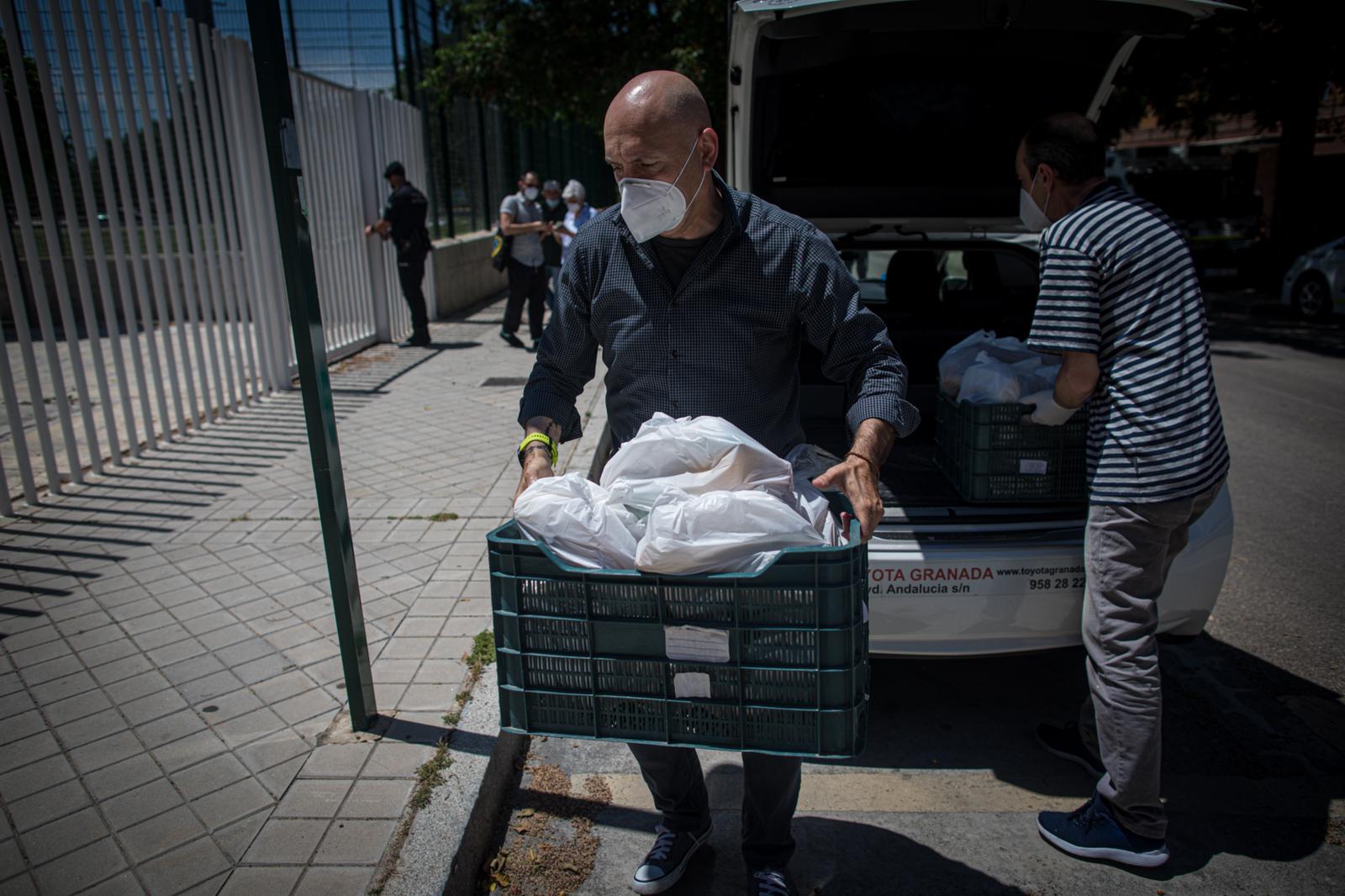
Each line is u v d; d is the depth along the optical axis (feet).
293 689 10.51
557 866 8.60
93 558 14.20
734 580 5.93
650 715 6.41
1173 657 12.29
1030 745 10.50
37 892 7.50
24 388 27.22
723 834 9.05
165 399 20.40
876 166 15.19
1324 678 11.70
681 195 6.59
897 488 11.08
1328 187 61.16
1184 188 57.88
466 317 42.65
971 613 9.56
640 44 48.55
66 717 10.00
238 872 7.68
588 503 6.44
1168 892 8.16
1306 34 43.60
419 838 8.08
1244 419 25.44
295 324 8.43
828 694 6.05
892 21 11.66
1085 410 10.08
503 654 6.59
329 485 8.78
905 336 15.08
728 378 7.29
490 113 51.16
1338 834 8.84
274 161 8.10
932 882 8.37
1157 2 10.88
